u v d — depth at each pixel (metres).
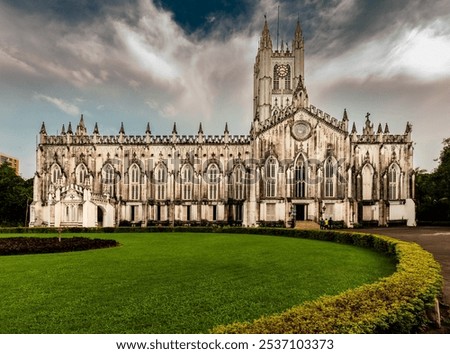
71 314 14.67
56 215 71.31
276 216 73.69
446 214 82.88
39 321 13.91
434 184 79.12
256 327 9.05
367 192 76.75
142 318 14.14
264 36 127.00
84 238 42.41
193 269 23.86
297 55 126.56
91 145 83.69
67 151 83.50
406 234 48.47
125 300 16.53
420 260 18.75
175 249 35.06
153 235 54.72
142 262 26.92
